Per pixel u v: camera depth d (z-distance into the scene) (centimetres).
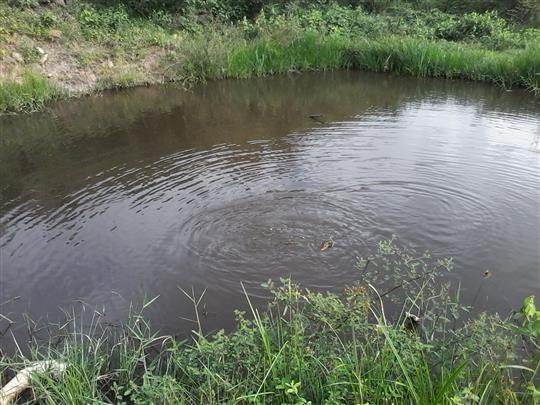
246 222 540
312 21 1515
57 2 1327
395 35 1461
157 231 529
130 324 402
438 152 735
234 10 1583
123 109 1014
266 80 1268
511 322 383
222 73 1270
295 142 791
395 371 311
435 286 433
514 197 591
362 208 567
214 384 318
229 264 471
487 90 1141
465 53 1279
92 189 634
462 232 517
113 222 550
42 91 1039
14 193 629
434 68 1273
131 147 786
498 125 868
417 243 498
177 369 349
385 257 476
